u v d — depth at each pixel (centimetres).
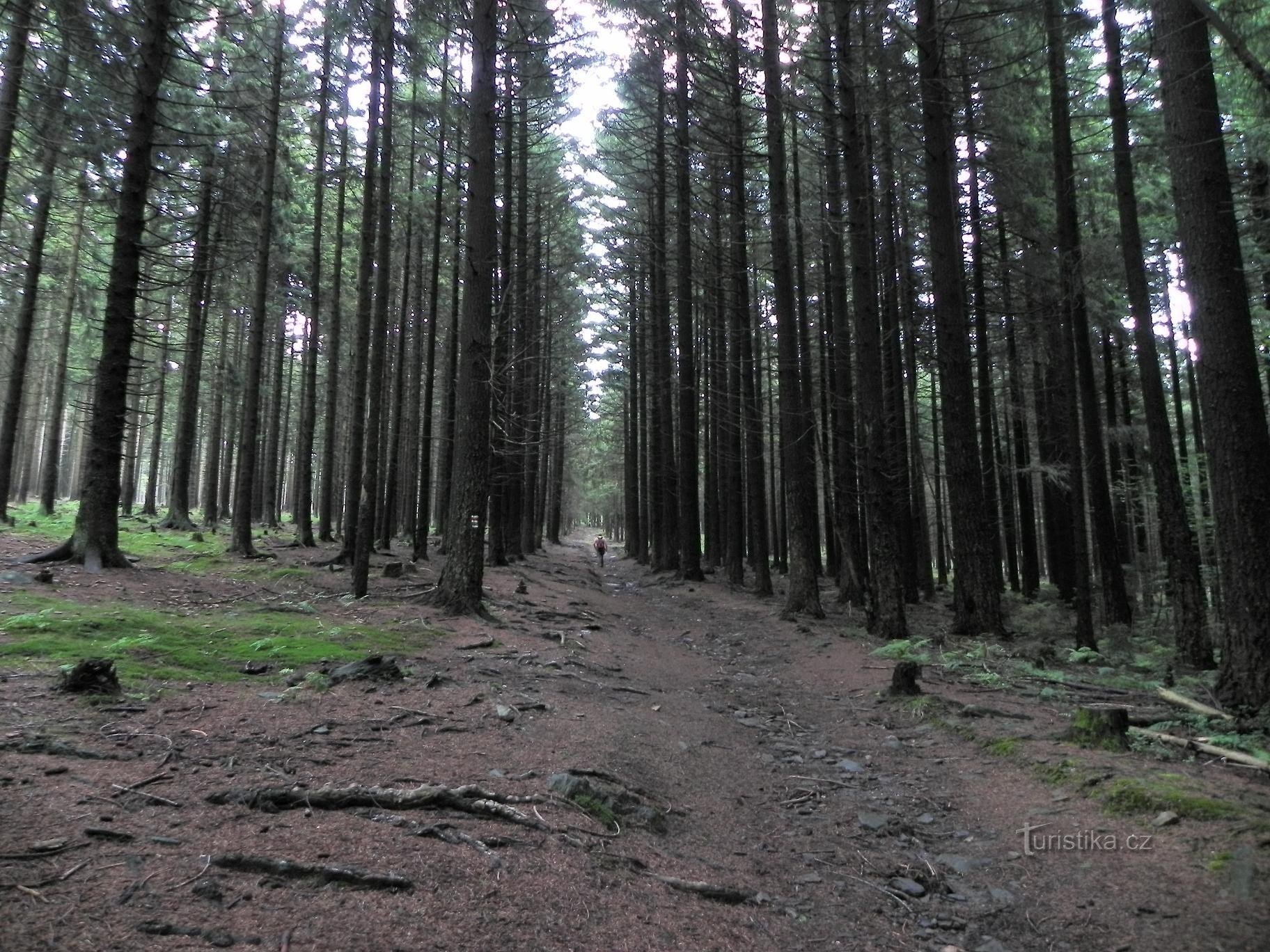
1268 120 850
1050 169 1451
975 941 351
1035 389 1886
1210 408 686
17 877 273
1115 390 2175
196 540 1719
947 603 2031
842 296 1716
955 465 1239
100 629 708
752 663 1129
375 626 934
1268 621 654
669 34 1478
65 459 4162
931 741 677
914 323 2005
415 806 399
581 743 578
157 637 711
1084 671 975
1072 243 1172
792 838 475
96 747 423
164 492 5009
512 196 2180
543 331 2875
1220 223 676
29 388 3130
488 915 305
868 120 1567
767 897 384
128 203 1122
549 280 2648
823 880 413
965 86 1427
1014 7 1071
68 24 1112
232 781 401
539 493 3744
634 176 2550
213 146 1570
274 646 739
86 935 245
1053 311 1459
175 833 332
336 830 359
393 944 271
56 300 2198
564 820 419
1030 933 354
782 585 2361
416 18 1335
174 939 252
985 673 914
